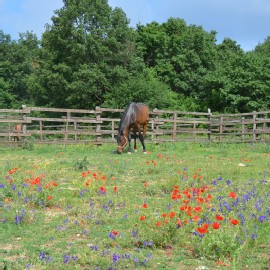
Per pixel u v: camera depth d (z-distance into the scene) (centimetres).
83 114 3653
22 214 570
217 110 3762
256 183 881
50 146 1645
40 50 3869
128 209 643
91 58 3662
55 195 738
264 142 1936
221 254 429
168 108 3769
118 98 3516
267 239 493
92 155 1434
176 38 4384
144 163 1214
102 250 443
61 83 3500
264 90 3359
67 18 3531
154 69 4306
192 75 4200
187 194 601
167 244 471
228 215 544
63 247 462
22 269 391
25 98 5728
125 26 3794
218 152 1639
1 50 5834
